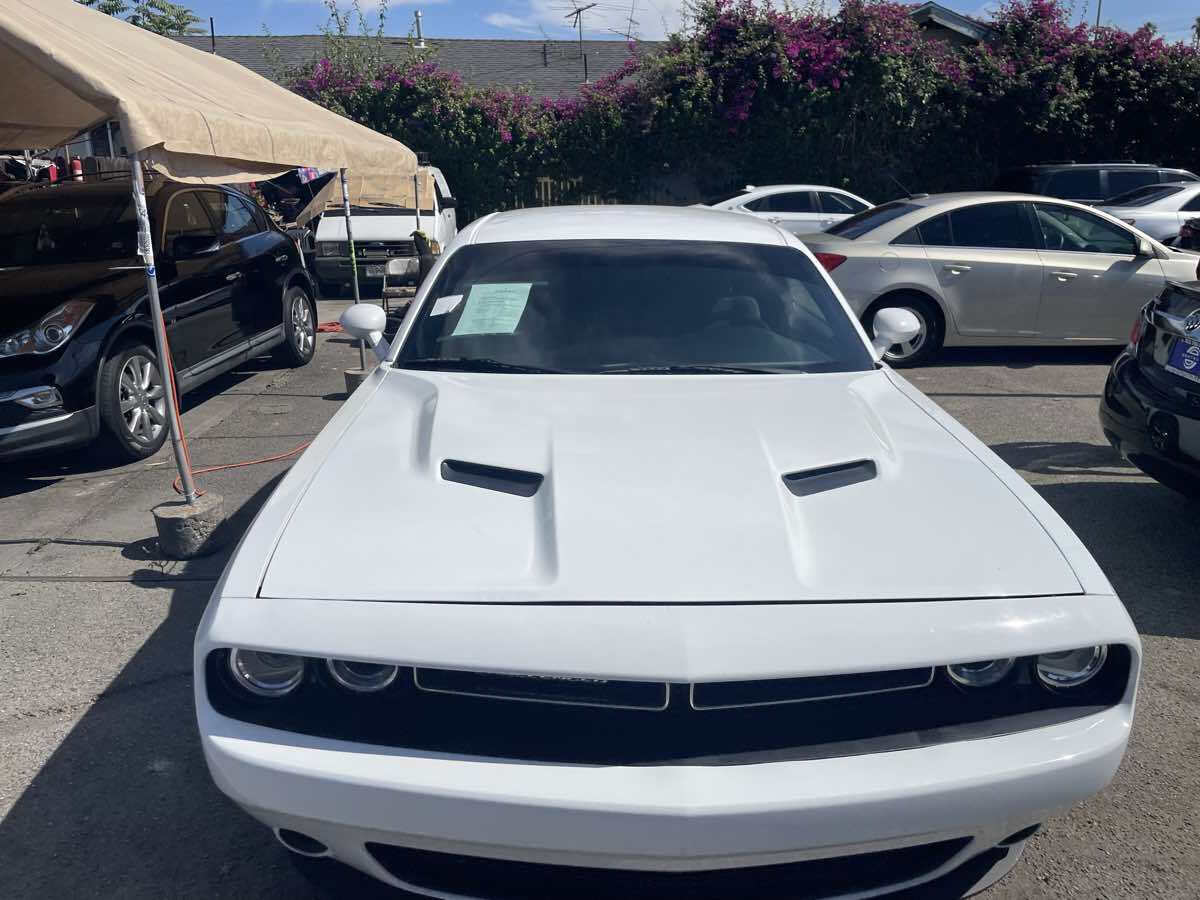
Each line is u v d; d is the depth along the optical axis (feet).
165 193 22.09
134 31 19.30
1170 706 10.59
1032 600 6.66
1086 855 8.37
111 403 18.07
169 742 9.90
